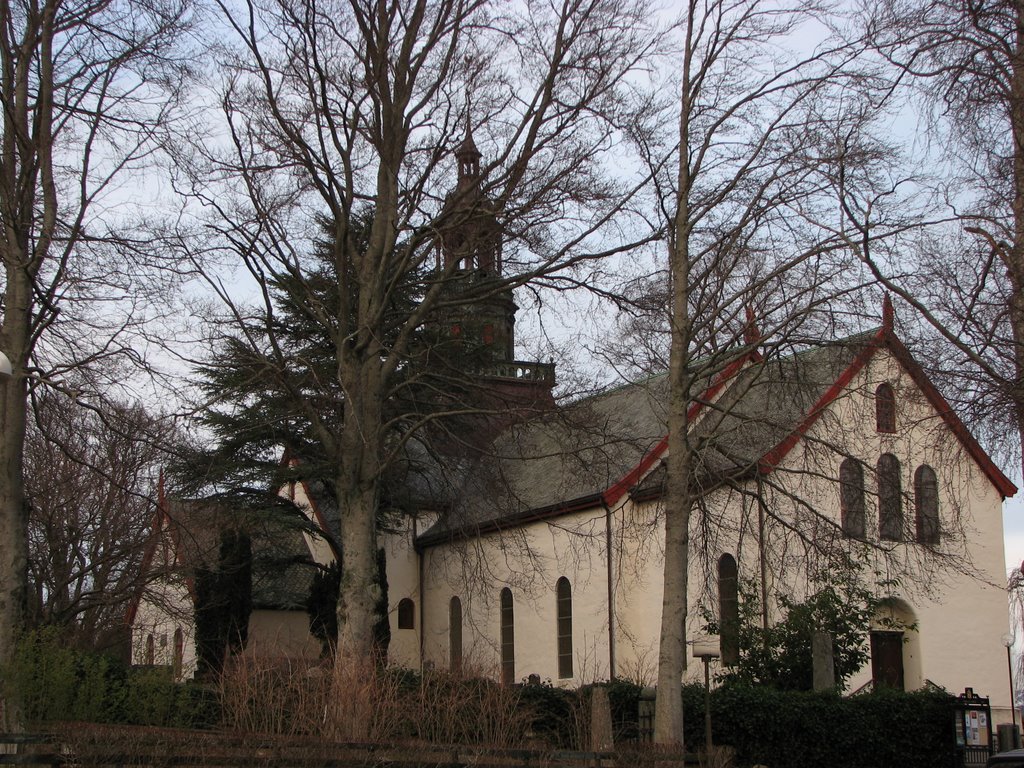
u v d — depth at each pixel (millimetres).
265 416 30203
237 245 22031
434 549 43250
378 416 23812
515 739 16781
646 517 32594
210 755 12469
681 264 19969
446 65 23469
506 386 26594
